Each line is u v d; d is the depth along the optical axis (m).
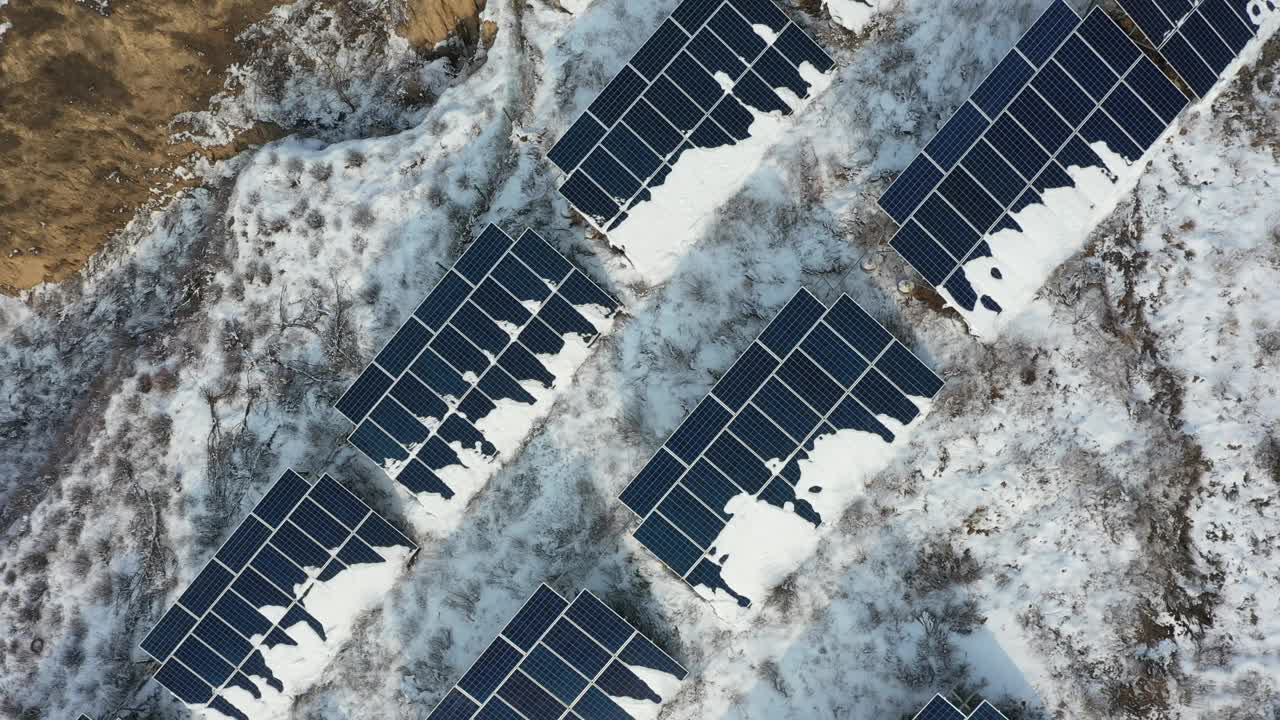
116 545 24.16
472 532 23.03
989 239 21.23
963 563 22.12
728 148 22.23
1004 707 21.64
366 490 23.52
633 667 21.28
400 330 21.80
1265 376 21.31
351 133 25.64
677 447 21.06
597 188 21.98
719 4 21.50
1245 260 21.50
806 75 22.06
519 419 22.50
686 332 22.81
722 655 22.38
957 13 22.81
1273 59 21.56
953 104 22.62
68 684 23.80
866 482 21.94
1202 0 20.84
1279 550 21.03
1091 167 20.94
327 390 23.80
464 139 23.83
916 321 22.38
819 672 22.14
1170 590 21.62
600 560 22.80
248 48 25.72
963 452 22.20
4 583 24.36
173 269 26.05
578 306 21.97
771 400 20.95
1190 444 21.64
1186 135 21.86
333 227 23.98
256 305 24.25
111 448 24.55
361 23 25.61
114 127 25.47
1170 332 21.80
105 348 26.17
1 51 24.41
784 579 22.11
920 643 21.95
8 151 24.97
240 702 22.31
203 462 23.97
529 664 21.11
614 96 21.66
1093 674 21.66
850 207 22.64
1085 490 21.94
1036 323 22.09
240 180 24.77
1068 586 21.91
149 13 24.56
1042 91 20.66
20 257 26.17
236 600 22.00
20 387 26.67
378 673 22.86
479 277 21.69
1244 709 20.92
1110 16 22.20
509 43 23.91
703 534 21.42
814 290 22.59
